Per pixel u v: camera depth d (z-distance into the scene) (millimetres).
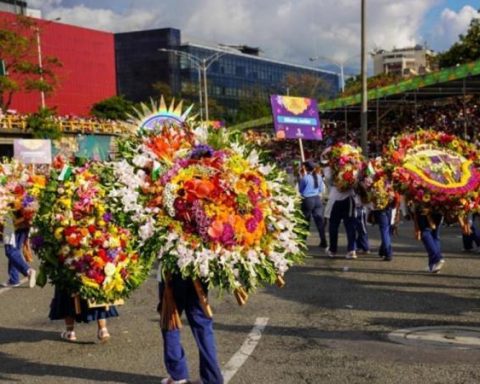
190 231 5305
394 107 37062
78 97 91875
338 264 12148
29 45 59062
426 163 10570
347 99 34375
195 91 107000
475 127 31547
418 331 7285
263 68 125188
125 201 5344
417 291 9445
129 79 113938
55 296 7402
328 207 13047
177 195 5297
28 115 55969
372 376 5801
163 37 111688
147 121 6105
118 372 6203
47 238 6930
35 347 7250
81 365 6492
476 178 10469
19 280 11602
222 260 5289
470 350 6508
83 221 6789
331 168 12836
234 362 6316
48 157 34000
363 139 26188
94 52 94000
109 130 58344
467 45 44062
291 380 5762
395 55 120375
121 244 6828
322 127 46594
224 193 5332
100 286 6844
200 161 5492
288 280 10680
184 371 5531
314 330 7469
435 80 24156
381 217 12328
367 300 8969
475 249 13172
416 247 14156
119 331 7812
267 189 5691
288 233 5789
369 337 7102
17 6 90625
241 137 6039
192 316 5410
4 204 10406
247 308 8711
